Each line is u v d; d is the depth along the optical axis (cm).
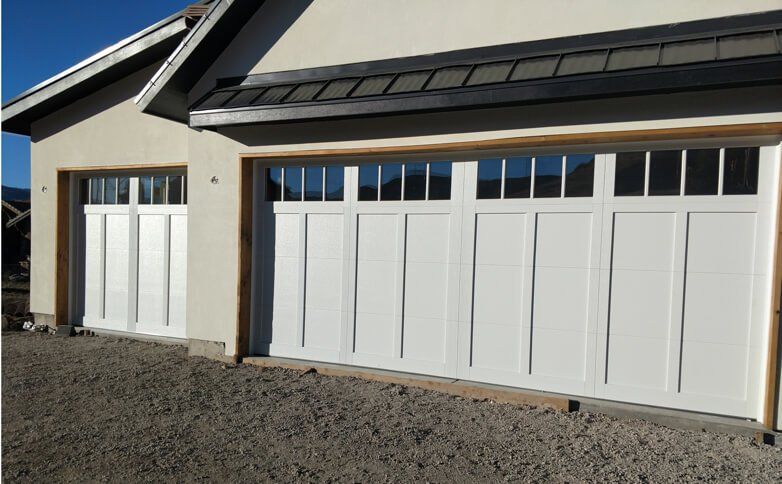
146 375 609
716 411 465
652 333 485
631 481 365
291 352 650
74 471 376
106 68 752
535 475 373
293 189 652
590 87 440
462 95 487
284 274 654
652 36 470
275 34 639
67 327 848
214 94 640
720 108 443
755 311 453
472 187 558
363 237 611
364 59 595
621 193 496
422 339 581
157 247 804
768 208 448
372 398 529
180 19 696
